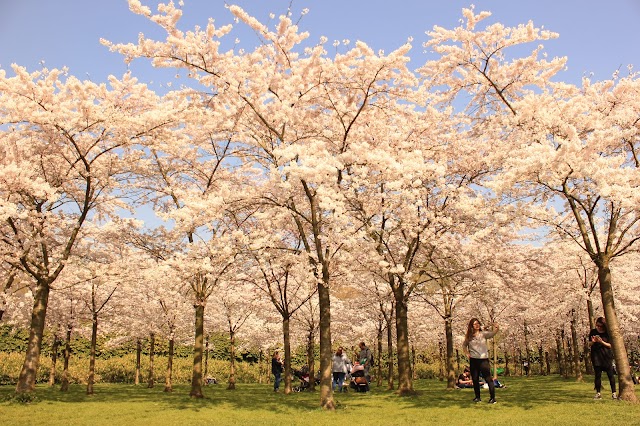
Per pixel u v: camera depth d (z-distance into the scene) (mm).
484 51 12312
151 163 14477
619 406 8484
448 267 14523
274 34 11492
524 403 9656
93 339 15180
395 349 30984
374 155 10195
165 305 17250
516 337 28094
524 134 10781
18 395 11117
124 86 13297
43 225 12078
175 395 14016
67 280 14758
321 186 9977
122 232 14172
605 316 9656
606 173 8344
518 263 14414
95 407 10680
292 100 11250
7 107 11336
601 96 11578
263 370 28766
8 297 13492
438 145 13672
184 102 12484
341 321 23312
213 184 15000
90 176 12703
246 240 10969
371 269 13461
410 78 11688
